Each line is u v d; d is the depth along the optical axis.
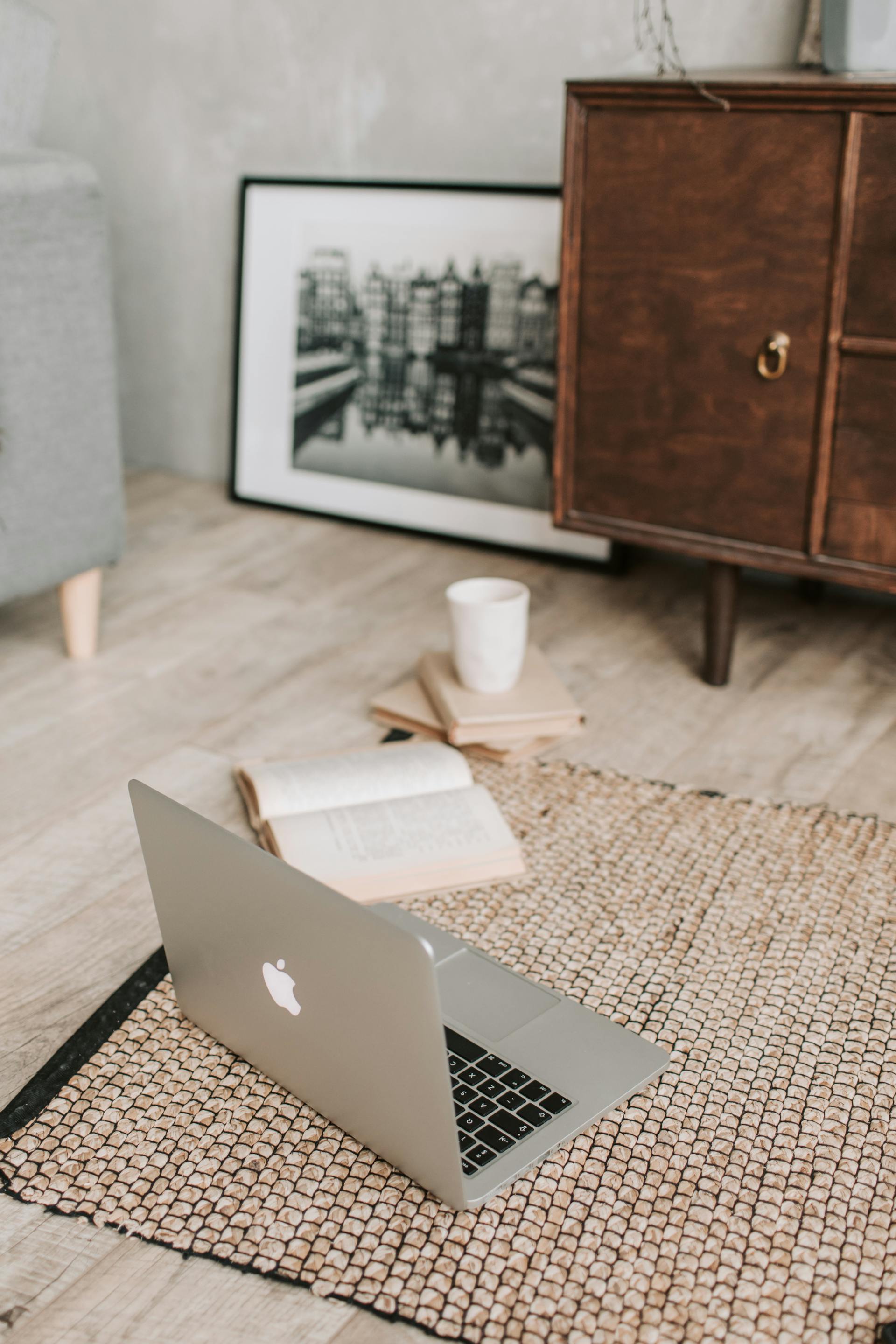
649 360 1.57
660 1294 0.82
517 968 1.13
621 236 1.54
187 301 2.57
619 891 1.25
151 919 1.22
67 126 2.58
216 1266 0.85
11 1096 1.00
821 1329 0.79
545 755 1.51
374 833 1.27
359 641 1.85
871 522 1.47
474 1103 0.95
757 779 1.46
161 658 1.80
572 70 1.98
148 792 0.93
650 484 1.62
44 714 1.64
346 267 2.29
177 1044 1.05
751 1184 0.90
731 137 1.42
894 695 1.66
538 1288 0.82
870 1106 0.98
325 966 0.84
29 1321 0.81
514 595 1.54
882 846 1.32
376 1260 0.84
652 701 1.65
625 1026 1.06
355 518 2.37
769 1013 1.08
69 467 1.67
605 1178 0.91
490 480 2.20
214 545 2.28
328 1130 0.96
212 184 2.45
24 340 1.57
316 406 2.38
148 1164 0.93
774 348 1.46
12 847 1.34
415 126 2.17
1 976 1.14
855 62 1.43
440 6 2.06
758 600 1.99
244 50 2.30
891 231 1.35
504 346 2.13
